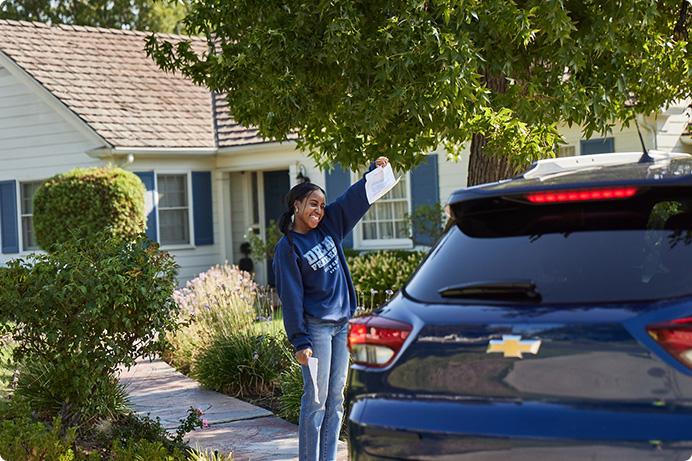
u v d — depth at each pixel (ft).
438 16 29.25
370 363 14.87
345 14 28.99
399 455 14.12
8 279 26.81
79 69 80.28
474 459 13.53
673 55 33.81
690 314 12.80
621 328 12.98
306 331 22.24
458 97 28.22
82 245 27.89
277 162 76.89
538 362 13.34
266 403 34.73
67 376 27.73
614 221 14.29
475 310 14.07
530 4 30.35
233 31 33.76
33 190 79.92
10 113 79.97
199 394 36.01
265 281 78.84
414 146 31.42
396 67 28.53
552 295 13.71
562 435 12.94
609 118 32.55
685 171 14.64
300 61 30.32
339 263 22.94
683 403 12.56
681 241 13.74
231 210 82.28
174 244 78.18
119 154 73.82
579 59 30.32
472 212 15.43
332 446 22.91
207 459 24.70
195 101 83.25
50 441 22.36
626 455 12.62
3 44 79.20
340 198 23.34
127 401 31.73
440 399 14.02
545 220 14.69
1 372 34.35
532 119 30.89
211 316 43.29
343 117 30.96
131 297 26.55
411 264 61.87
